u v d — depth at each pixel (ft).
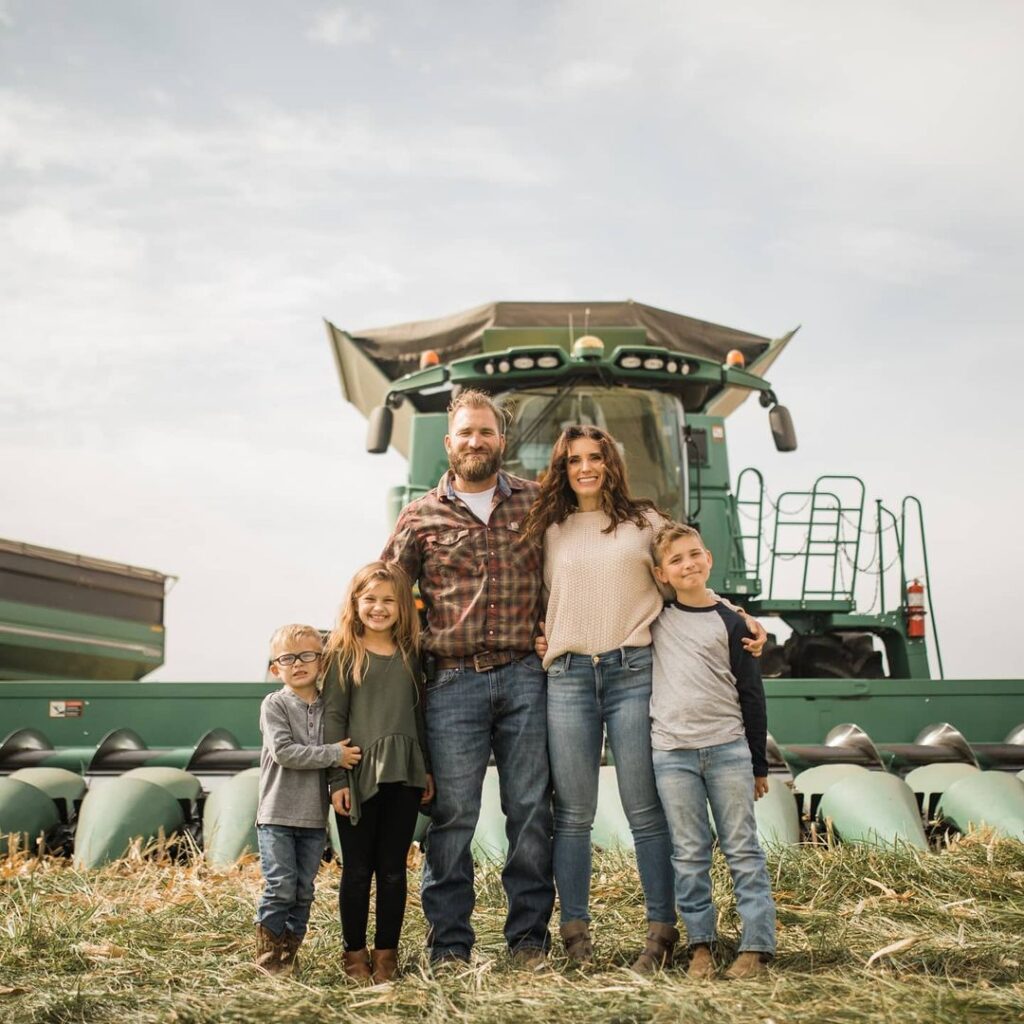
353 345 35.78
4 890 17.43
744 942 12.28
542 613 14.23
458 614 13.80
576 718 13.56
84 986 11.96
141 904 16.22
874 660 29.55
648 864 13.24
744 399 34.12
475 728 13.69
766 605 29.32
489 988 11.46
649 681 13.51
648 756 13.34
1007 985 11.29
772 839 18.17
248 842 19.69
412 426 30.27
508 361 29.30
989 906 14.61
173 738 23.62
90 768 21.84
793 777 20.97
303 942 14.29
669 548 13.44
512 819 13.65
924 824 19.67
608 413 29.58
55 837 20.54
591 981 11.77
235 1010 10.84
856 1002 10.49
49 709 23.63
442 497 14.35
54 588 35.94
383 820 13.09
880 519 29.89
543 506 14.06
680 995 10.71
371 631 13.57
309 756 13.08
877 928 13.53
